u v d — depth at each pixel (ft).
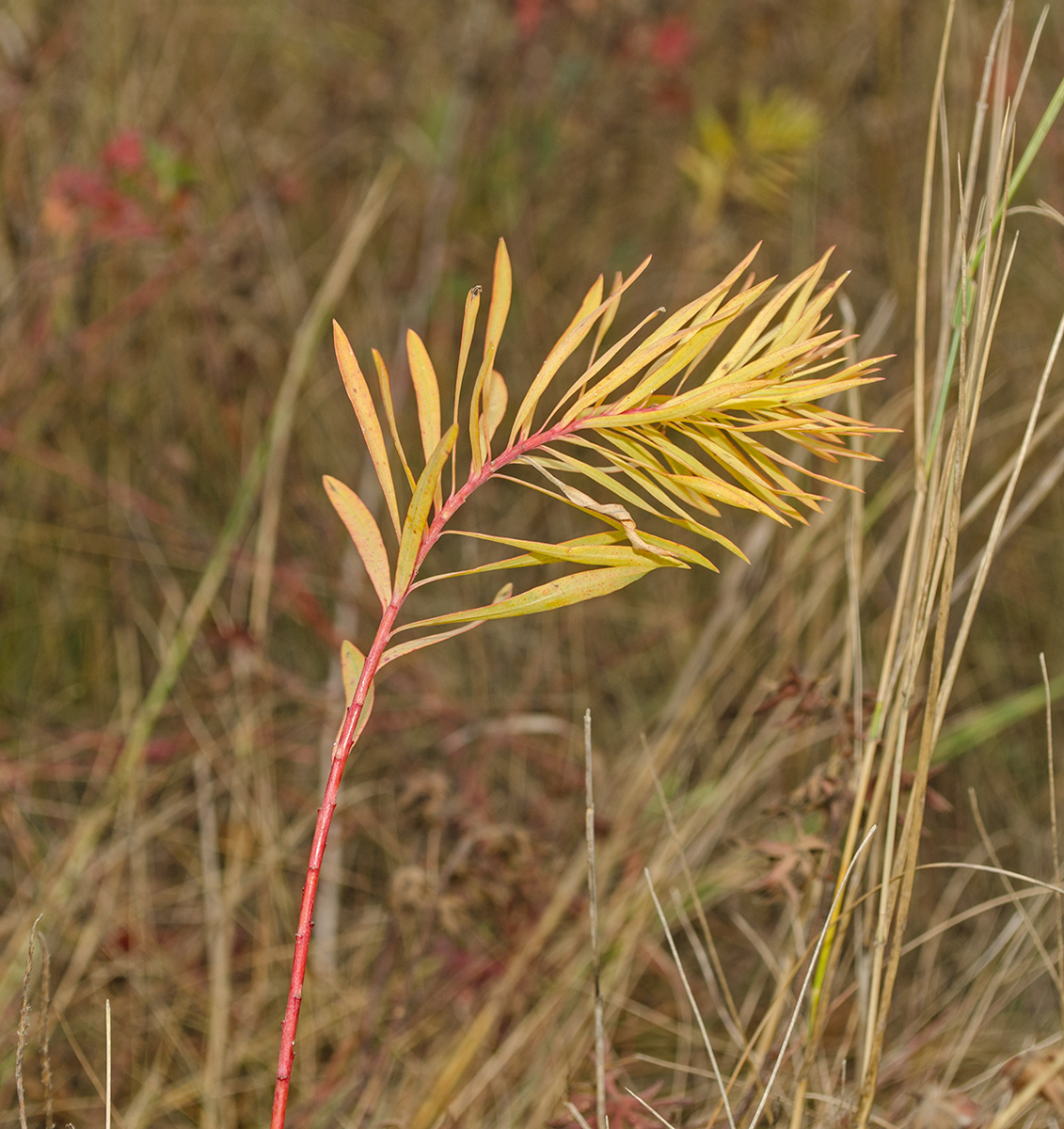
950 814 4.75
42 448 5.12
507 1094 3.38
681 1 6.79
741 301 2.36
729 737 4.55
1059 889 2.72
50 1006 3.62
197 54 6.44
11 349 5.10
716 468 3.95
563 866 4.12
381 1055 3.28
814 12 7.00
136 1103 3.48
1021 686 5.14
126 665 4.90
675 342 2.36
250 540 5.27
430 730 5.08
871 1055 2.66
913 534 2.84
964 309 2.67
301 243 6.32
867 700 2.99
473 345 5.98
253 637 4.51
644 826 4.32
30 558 5.05
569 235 6.70
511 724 4.56
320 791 4.70
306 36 6.75
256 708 4.58
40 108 5.64
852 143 6.63
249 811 4.45
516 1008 3.54
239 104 6.59
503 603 2.39
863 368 2.37
